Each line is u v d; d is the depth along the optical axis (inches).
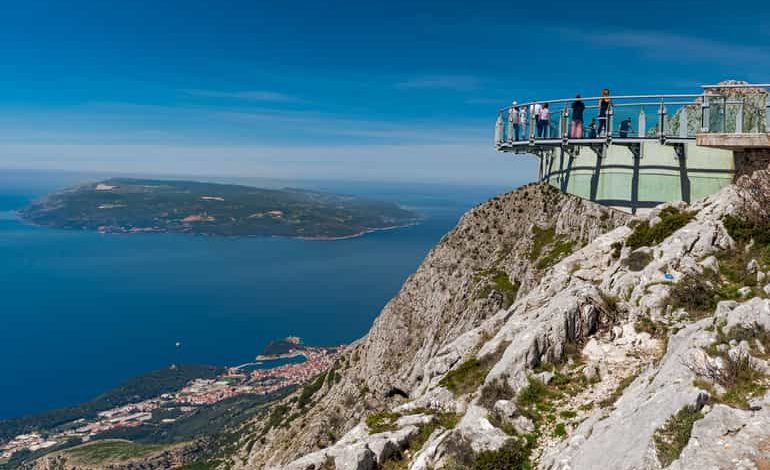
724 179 1154.7
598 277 1029.8
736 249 895.1
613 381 708.0
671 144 1202.0
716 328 631.8
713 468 416.8
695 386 527.5
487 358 848.9
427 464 655.1
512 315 1077.8
